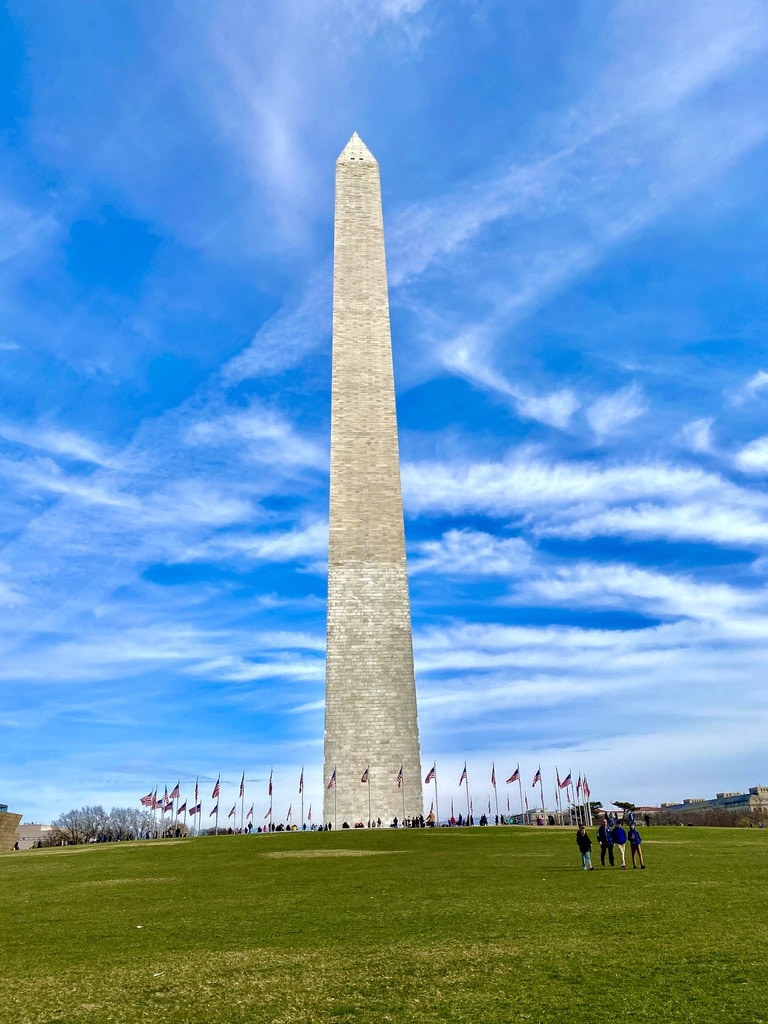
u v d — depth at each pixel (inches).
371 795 2655.0
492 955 574.6
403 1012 455.2
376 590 2888.8
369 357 3179.1
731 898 794.2
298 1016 454.0
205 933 716.7
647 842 1620.3
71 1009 479.8
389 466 3043.8
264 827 3201.3
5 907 979.9
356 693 2768.2
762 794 6166.3
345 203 3405.5
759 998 453.7
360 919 749.3
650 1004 450.9
